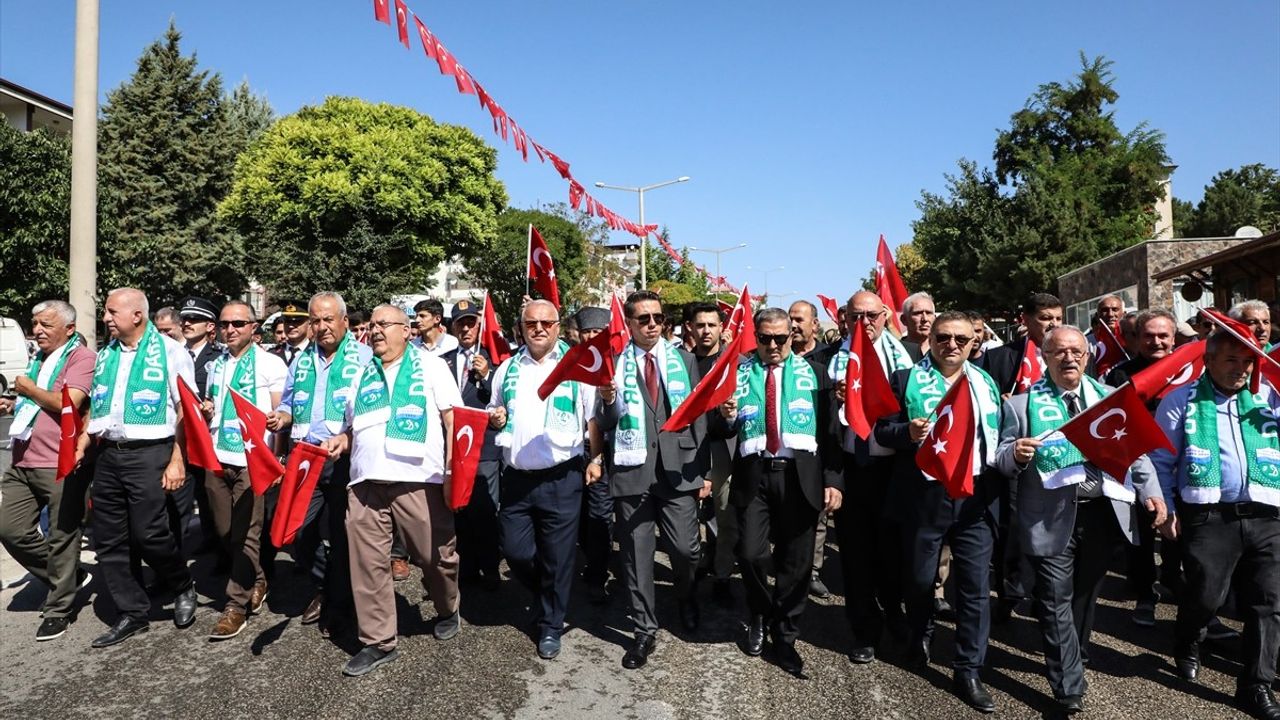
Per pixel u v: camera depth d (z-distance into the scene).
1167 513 4.04
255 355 5.41
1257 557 3.85
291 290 23.44
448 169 30.91
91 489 4.98
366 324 7.30
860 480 4.56
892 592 4.73
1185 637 4.15
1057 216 27.75
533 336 4.70
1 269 19.06
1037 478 3.89
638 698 4.00
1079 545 4.08
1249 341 3.82
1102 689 4.09
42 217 19.39
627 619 5.23
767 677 4.27
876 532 4.68
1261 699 3.79
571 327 6.18
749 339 5.54
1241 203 46.06
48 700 3.93
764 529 4.48
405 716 3.77
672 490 4.54
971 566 3.99
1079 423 3.75
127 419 4.59
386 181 28.02
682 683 4.19
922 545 4.16
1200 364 4.21
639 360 4.63
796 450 4.34
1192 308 16.70
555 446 4.56
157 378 4.69
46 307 4.85
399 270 24.52
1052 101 30.88
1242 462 3.87
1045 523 3.88
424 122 30.77
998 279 28.86
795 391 4.41
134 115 29.03
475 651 4.59
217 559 6.11
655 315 4.60
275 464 4.51
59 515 4.77
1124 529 3.92
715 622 5.14
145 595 4.84
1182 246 17.28
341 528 4.68
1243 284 13.94
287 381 5.30
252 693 4.01
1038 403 3.96
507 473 4.71
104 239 23.22
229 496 5.05
